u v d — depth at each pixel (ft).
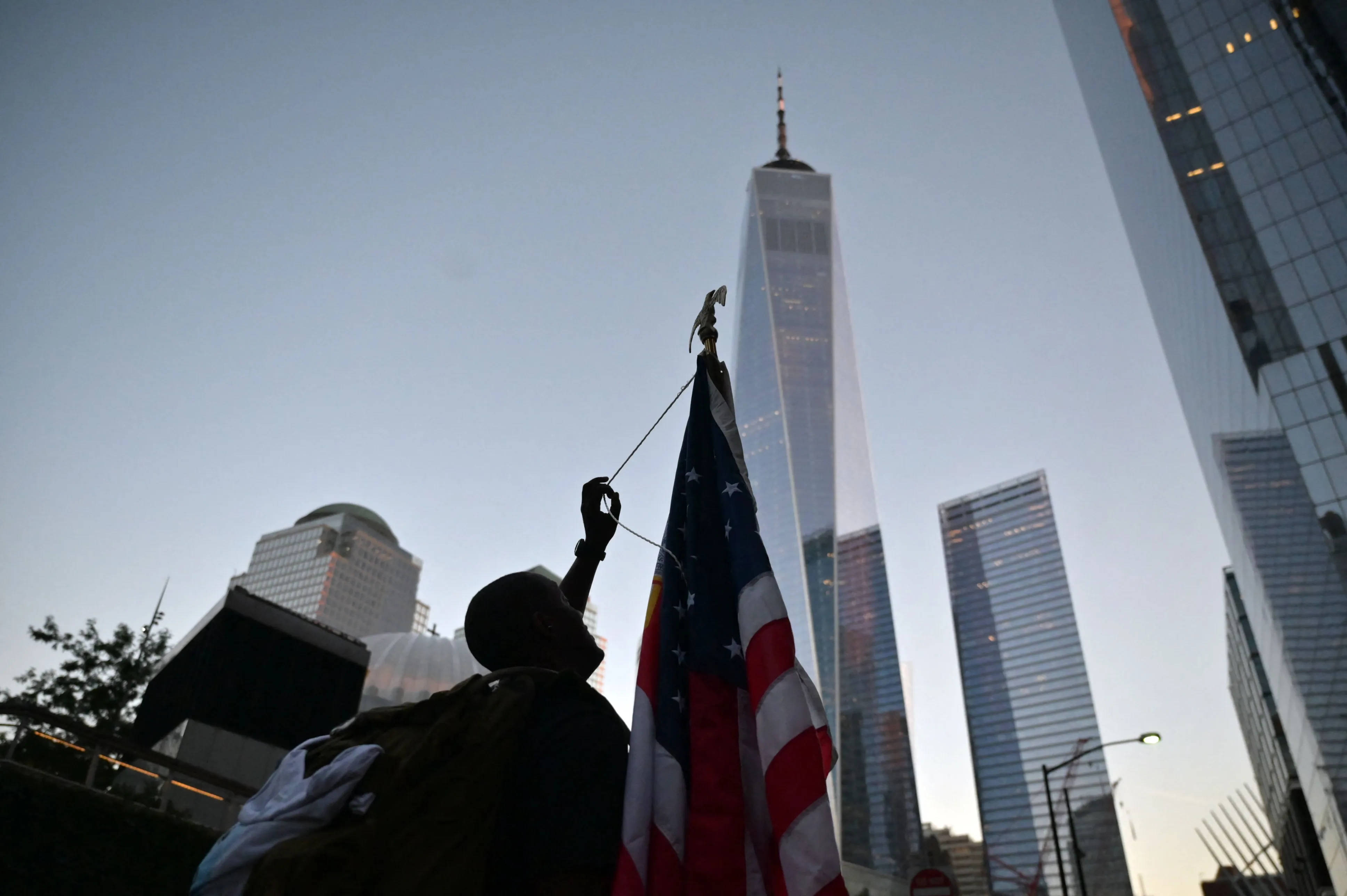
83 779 59.11
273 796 6.11
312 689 85.97
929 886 42.75
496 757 6.46
